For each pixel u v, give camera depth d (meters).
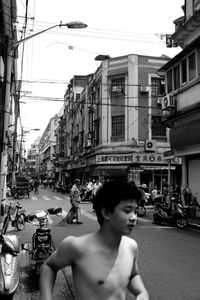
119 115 32.22
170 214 13.99
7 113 13.54
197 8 17.25
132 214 1.89
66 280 6.44
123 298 1.84
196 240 10.69
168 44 19.33
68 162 55.38
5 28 14.52
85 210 20.38
